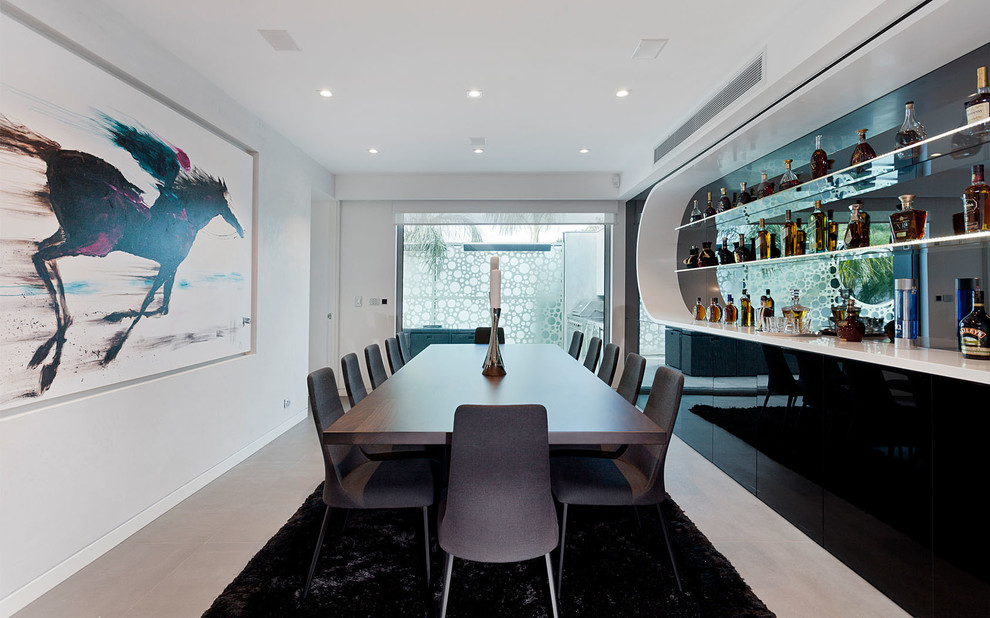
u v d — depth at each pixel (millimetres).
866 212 2697
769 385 2834
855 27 1953
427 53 2830
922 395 1788
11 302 1837
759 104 2760
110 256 2314
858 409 2127
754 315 3781
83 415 2178
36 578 1948
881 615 1850
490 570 2160
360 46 2752
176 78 2857
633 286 5625
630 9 2383
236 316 3504
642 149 4691
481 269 6234
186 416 2930
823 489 2357
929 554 1758
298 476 3293
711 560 2229
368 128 4102
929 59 2105
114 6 2344
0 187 1794
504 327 6238
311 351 5902
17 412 1897
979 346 1798
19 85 1864
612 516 2701
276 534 2469
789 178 3158
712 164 3836
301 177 4723
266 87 3283
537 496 1570
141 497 2543
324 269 5883
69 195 2088
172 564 2195
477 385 2555
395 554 2283
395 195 5734
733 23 2494
